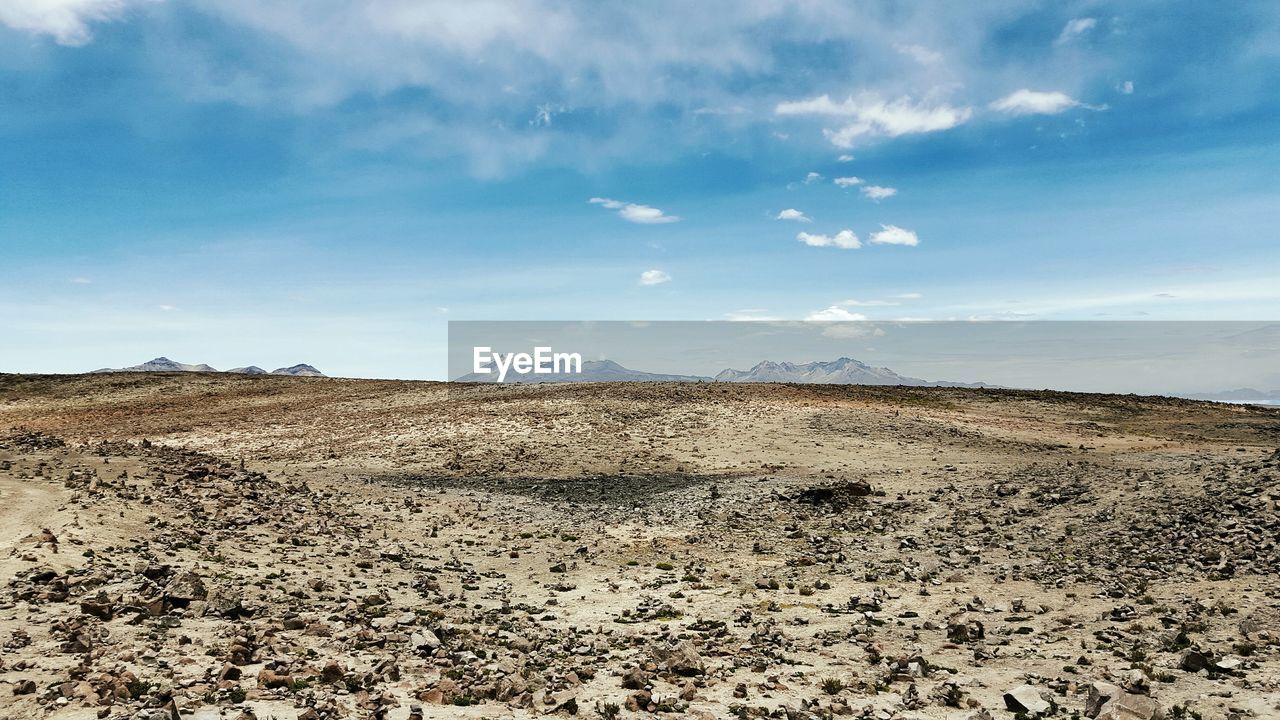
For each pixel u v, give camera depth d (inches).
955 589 825.5
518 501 1460.4
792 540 1134.4
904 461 1764.3
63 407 3112.7
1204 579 769.6
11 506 990.4
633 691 506.6
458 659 570.6
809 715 452.1
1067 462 1598.2
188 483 1218.0
